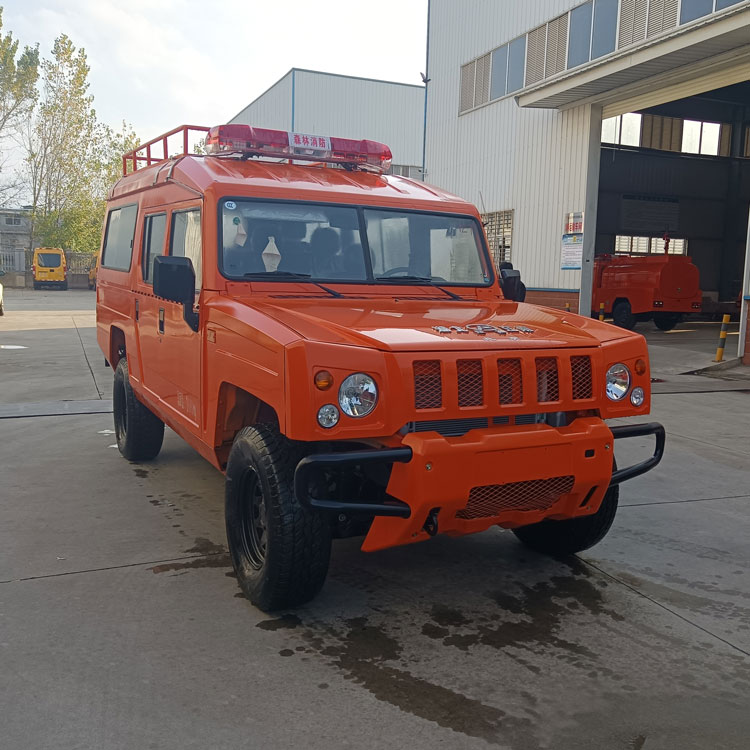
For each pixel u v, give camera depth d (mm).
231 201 4633
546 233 17875
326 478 4023
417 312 4438
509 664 3562
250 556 4180
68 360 13602
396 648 3695
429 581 4527
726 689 3381
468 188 21047
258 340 3752
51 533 5148
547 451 3711
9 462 6941
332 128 34812
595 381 3955
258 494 4133
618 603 4262
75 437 7949
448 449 3484
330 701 3215
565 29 16719
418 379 3551
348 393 3424
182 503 5844
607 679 3447
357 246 4879
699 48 12805
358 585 4453
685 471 7078
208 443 4578
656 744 2969
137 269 6320
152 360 5855
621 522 5645
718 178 30312
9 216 66000
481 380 3688
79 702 3156
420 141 36562
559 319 4605
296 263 4699
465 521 3771
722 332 14680
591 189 16547
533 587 4465
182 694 3234
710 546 5180
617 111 16375
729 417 9711
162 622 3896
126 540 5047
